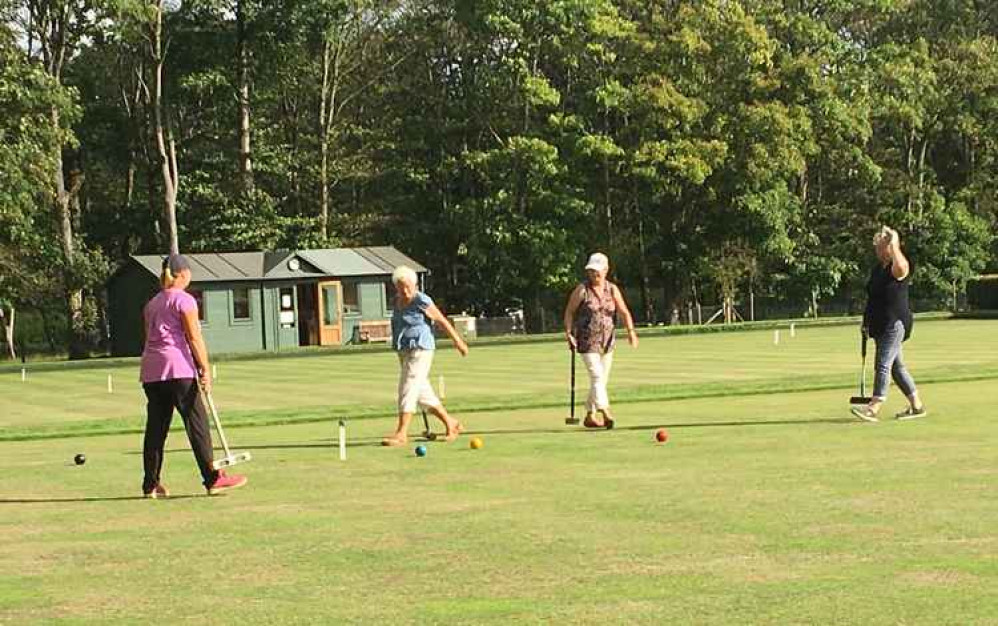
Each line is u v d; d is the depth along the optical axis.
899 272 13.10
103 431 15.86
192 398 9.45
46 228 48.75
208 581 6.30
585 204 53.88
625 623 5.16
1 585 6.36
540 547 6.85
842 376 20.34
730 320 56.69
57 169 45.66
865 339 13.79
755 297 59.44
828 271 56.41
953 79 58.62
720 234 55.31
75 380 29.30
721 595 5.59
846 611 5.22
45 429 16.14
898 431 12.02
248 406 19.08
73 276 48.56
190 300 9.53
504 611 5.43
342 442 11.42
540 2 52.69
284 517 8.21
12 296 49.84
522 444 12.12
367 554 6.84
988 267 62.69
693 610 5.33
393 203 59.72
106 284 49.34
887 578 5.80
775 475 9.23
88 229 55.44
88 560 6.99
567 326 13.66
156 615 5.62
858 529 7.02
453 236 57.44
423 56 58.25
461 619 5.31
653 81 52.03
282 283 48.97
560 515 7.85
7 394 24.64
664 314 57.44
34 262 49.22
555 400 17.64
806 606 5.33
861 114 54.75
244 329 48.06
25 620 5.59
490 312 56.81
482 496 8.78
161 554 7.09
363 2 52.97
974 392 16.62
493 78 53.78
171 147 50.16
